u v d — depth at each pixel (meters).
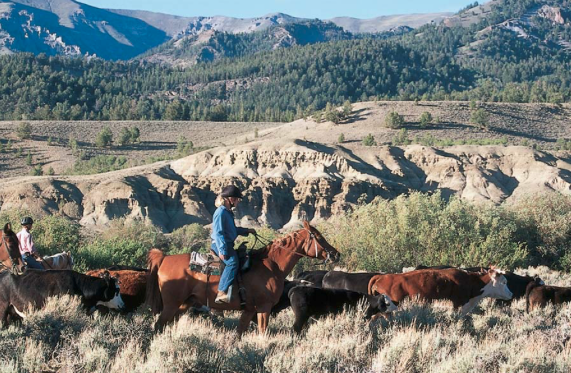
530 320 13.22
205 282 11.33
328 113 191.38
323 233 35.94
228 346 9.99
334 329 10.99
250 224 109.25
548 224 39.16
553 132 186.62
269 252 11.73
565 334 10.95
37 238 30.55
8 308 11.14
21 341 9.55
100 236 51.03
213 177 119.25
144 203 108.56
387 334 10.69
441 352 9.38
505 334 11.80
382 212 33.88
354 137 172.62
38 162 166.38
